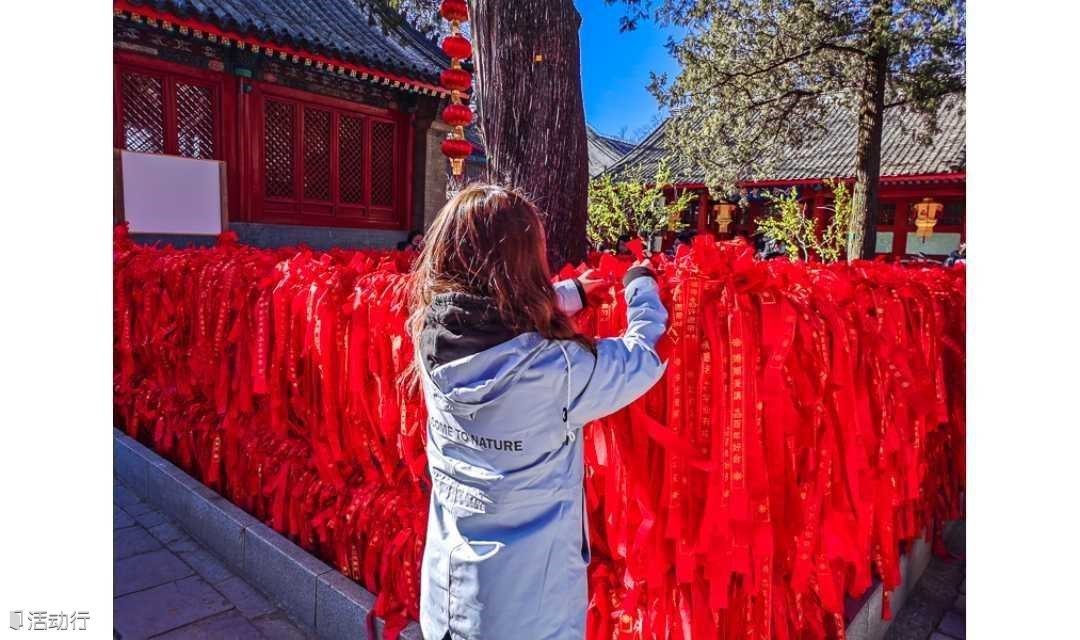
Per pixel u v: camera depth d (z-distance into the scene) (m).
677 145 13.26
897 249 17.56
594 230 16.22
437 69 11.18
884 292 2.39
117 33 8.42
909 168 16.31
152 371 3.99
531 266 1.32
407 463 2.22
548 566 1.36
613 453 1.82
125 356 4.01
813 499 1.99
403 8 6.38
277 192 10.43
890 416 2.31
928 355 2.60
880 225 18.20
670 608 1.82
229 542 3.07
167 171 8.98
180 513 3.43
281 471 2.92
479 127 3.14
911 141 17.20
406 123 11.88
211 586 2.93
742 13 10.92
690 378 1.72
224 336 3.13
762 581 1.83
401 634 2.26
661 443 1.71
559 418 1.34
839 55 11.33
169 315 3.59
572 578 1.40
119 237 4.59
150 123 8.95
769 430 1.78
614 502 1.84
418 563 2.30
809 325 1.86
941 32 9.66
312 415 2.70
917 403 2.27
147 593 2.86
